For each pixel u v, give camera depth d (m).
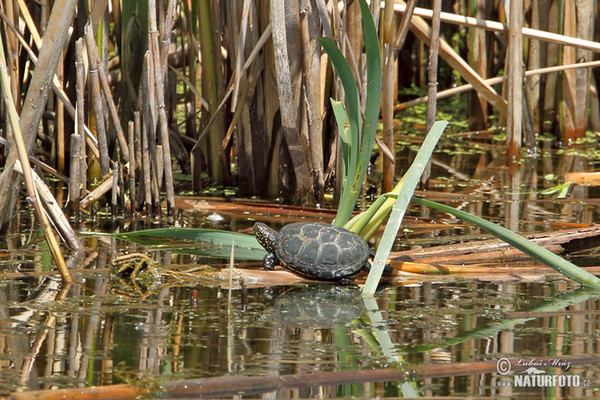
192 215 10.59
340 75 8.06
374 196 11.67
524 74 14.77
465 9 17.84
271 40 10.93
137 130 10.40
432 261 8.34
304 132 10.88
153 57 10.02
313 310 6.61
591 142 16.48
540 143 16.45
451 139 16.94
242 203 11.14
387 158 11.05
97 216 10.45
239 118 11.62
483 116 17.34
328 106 11.23
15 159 8.18
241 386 4.77
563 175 13.38
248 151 11.73
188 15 11.94
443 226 9.96
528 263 8.52
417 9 12.52
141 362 5.20
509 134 14.62
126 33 11.09
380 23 11.60
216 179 12.41
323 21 9.85
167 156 10.33
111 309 6.48
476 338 5.87
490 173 13.65
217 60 11.48
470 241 9.20
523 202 11.43
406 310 6.64
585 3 15.35
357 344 5.68
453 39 19.80
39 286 7.12
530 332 6.02
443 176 13.44
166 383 4.71
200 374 4.98
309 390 4.85
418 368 5.11
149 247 8.94
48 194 8.59
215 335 5.84
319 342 5.71
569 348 5.63
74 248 8.62
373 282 7.11
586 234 8.72
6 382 4.78
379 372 5.00
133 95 11.37
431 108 11.38
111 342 5.61
